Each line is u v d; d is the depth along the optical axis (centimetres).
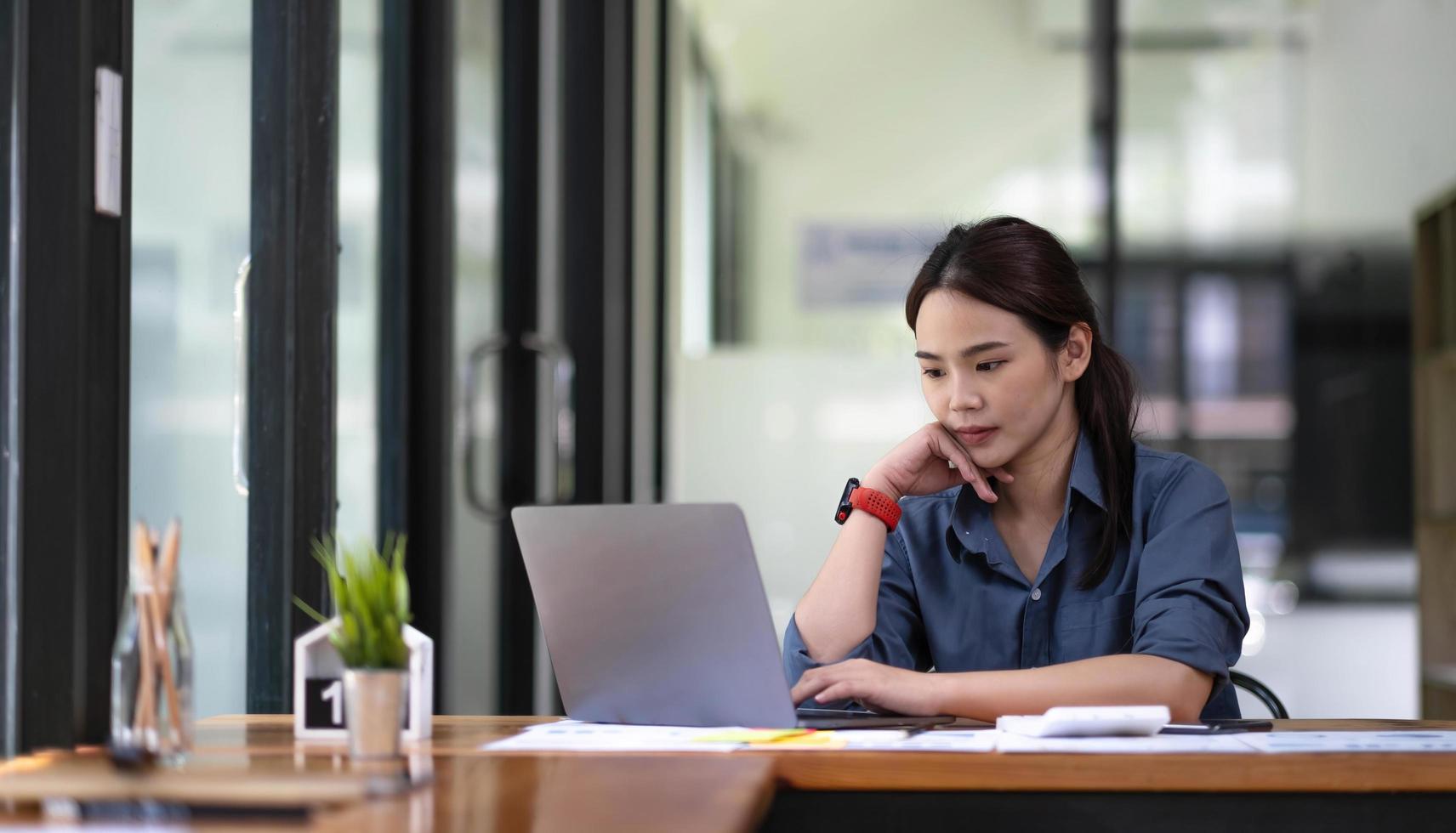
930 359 178
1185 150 386
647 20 386
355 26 253
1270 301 385
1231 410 386
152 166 185
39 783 104
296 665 148
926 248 385
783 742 140
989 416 175
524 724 162
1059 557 179
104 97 160
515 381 329
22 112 152
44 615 151
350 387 250
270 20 212
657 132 391
